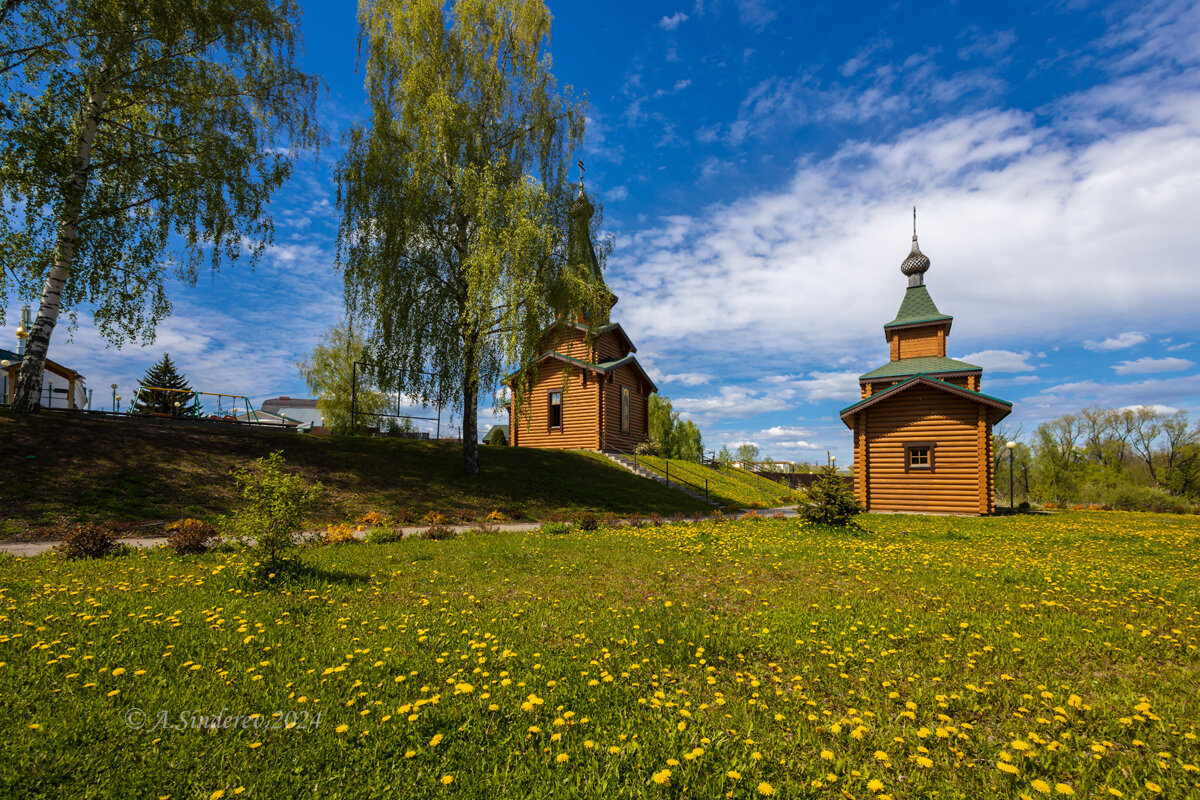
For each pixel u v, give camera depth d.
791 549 11.12
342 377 42.72
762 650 5.13
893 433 22.66
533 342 19.27
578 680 4.38
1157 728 3.68
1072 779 3.15
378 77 20.53
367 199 19.56
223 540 11.20
